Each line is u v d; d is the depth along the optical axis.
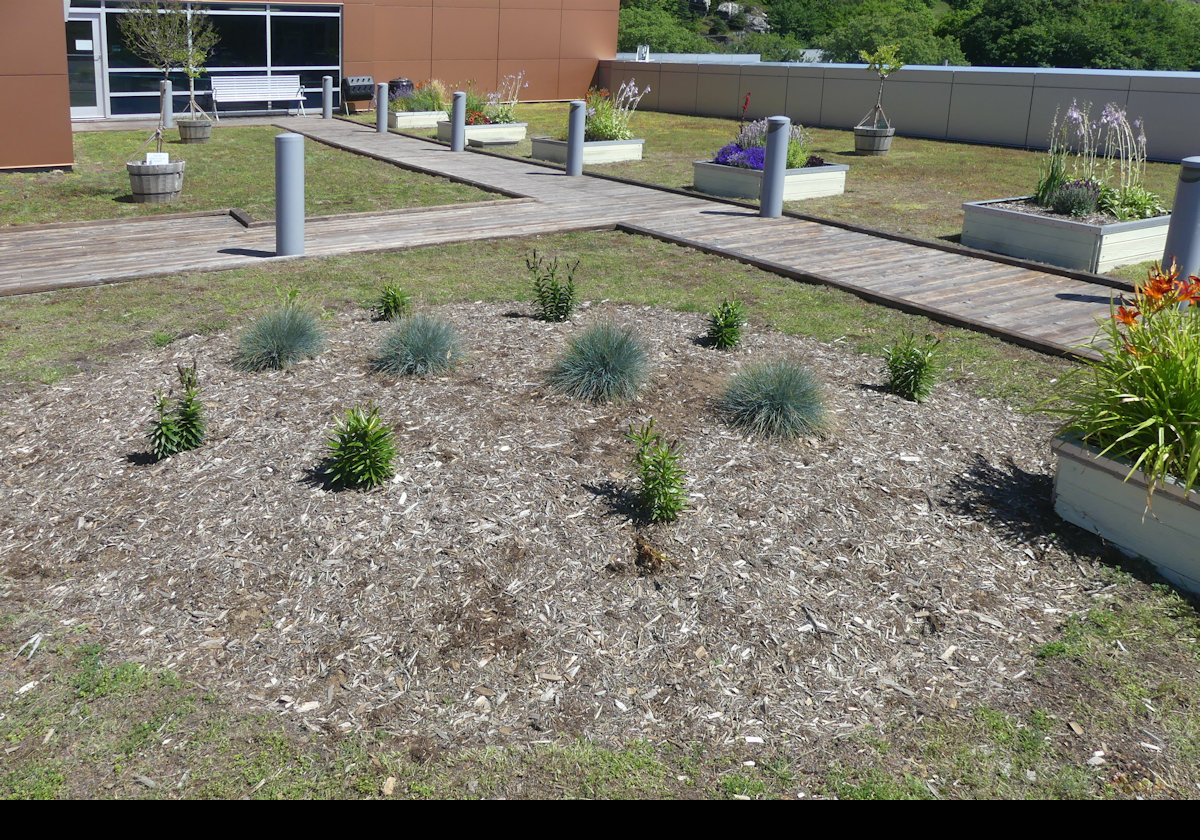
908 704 3.82
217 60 25.88
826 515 4.97
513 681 3.94
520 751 3.59
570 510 4.96
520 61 31.06
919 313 8.41
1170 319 5.06
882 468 5.45
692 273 9.84
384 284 9.21
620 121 19.50
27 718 3.77
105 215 12.80
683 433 5.75
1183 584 4.55
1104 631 4.24
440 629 4.21
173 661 4.09
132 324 7.98
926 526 4.93
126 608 4.43
